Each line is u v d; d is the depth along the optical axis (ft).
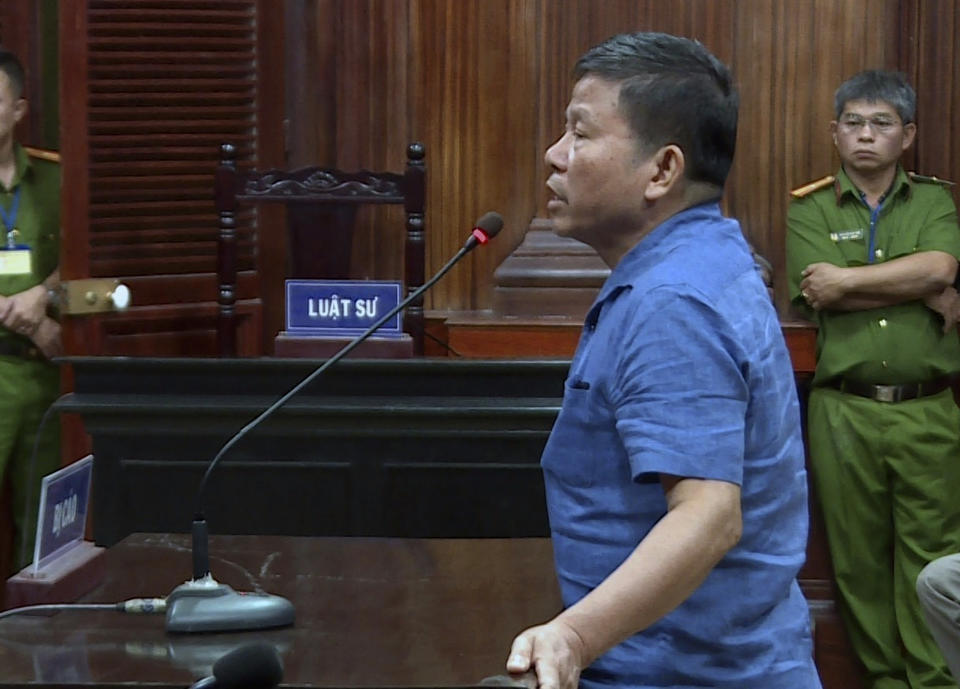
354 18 21.97
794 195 21.26
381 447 17.53
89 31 20.22
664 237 8.98
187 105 21.08
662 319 8.40
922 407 20.56
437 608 9.78
